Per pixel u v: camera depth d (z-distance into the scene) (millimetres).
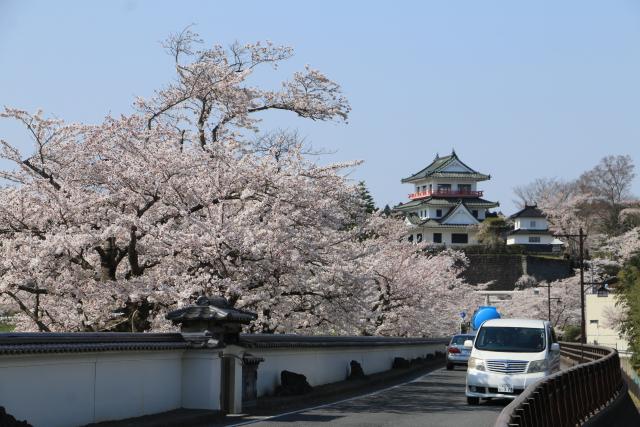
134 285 18281
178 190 19375
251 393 15047
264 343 16344
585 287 70312
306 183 20375
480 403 18281
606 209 98062
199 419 12703
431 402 18219
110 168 19297
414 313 42062
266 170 19844
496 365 17719
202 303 13984
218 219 19688
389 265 39531
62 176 19594
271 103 23859
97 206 19359
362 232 22844
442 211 103875
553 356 18328
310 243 20500
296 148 22328
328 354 21922
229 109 23078
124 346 11594
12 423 8938
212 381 13695
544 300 74188
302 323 24734
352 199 21641
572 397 11914
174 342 13367
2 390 9391
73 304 18969
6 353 9172
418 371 33031
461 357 34219
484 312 41312
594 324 67188
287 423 13094
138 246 19781
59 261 18781
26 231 18984
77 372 10812
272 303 21047
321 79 23641
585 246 94062
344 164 21391
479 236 98125
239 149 22625
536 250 99500
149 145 19891
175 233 18516
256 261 19797
